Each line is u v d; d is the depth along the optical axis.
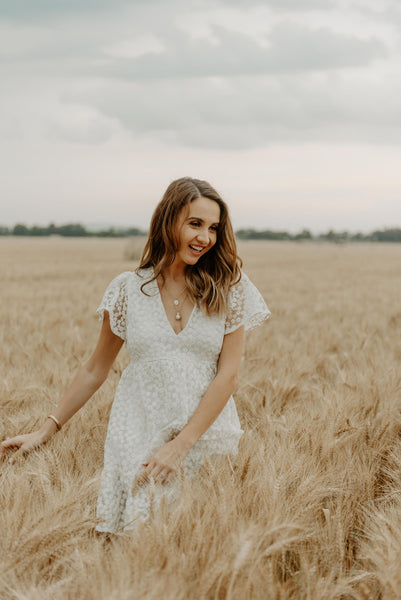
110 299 2.55
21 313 9.44
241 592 1.66
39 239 103.62
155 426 2.43
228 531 1.91
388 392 3.56
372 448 2.90
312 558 2.01
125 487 2.36
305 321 8.96
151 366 2.47
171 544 1.79
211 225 2.41
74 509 2.03
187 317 2.50
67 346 5.84
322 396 3.60
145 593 1.60
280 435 2.98
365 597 1.71
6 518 2.01
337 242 100.50
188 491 2.07
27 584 1.75
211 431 2.50
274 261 37.12
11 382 3.85
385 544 1.92
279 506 2.05
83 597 1.64
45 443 2.67
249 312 2.55
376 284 18.66
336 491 2.36
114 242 83.00
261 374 4.28
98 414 3.18
